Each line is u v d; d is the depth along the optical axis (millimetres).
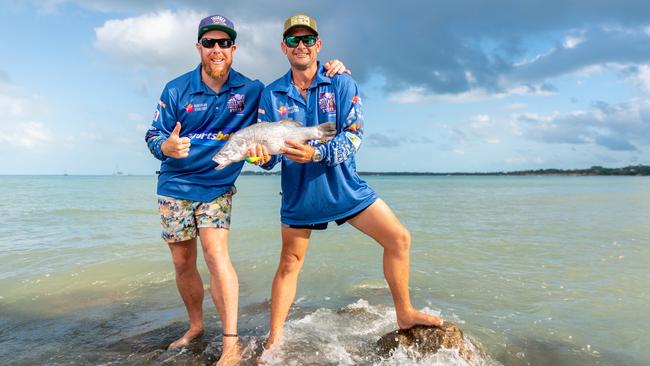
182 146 3756
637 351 4039
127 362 3873
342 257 8023
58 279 6570
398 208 18656
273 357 3844
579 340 4277
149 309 5367
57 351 4102
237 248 8977
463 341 3943
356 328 4594
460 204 21328
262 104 3912
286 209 3945
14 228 11672
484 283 6176
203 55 4078
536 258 7742
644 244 9016
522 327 4594
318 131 3512
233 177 4242
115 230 11414
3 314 5145
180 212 4145
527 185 61281
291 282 4137
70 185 56781
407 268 4055
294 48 3650
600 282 6160
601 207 18859
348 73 3955
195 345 4230
